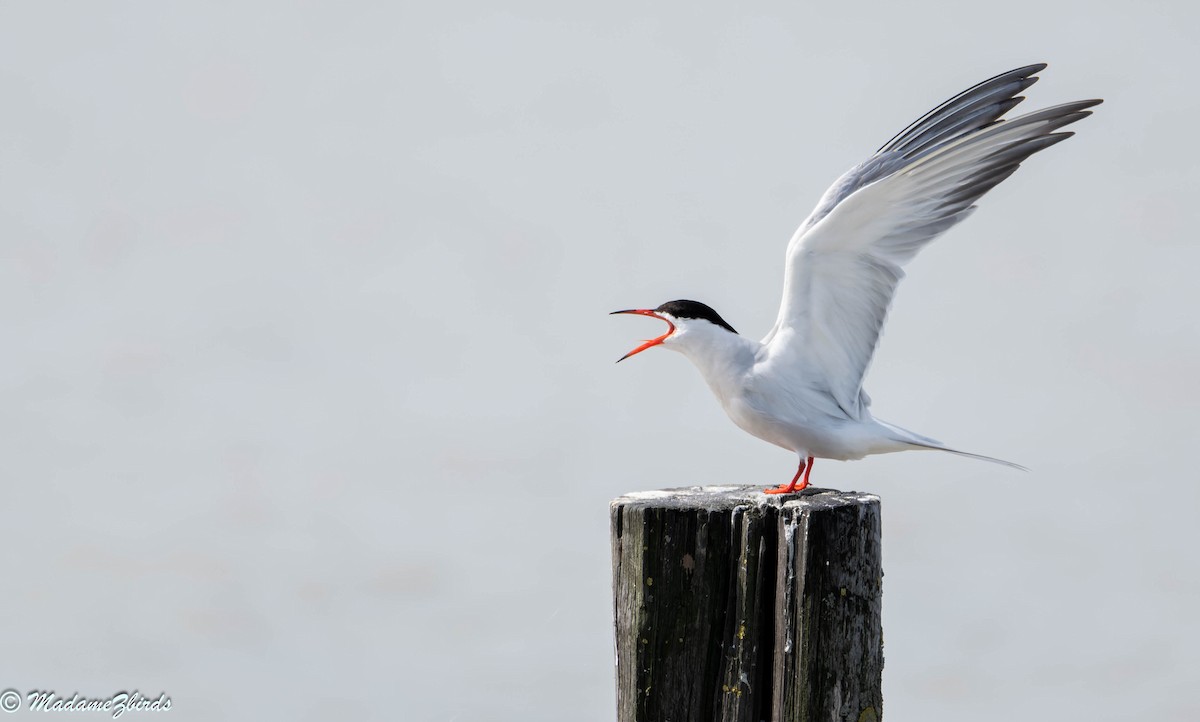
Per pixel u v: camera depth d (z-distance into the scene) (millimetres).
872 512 9039
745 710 8984
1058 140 10906
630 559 9180
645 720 9109
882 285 10773
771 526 9000
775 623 8984
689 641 9086
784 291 10914
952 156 10383
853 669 8953
